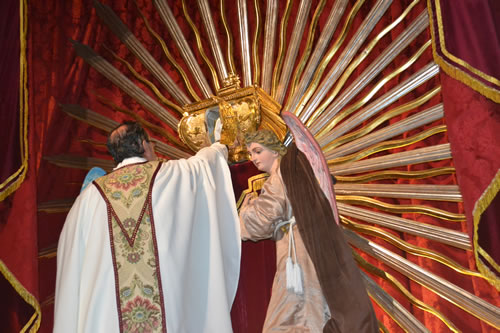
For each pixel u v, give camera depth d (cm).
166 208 171
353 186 216
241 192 219
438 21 196
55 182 247
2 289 224
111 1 271
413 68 219
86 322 155
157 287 161
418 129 211
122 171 179
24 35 242
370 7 232
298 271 179
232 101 223
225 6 259
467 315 192
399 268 202
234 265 184
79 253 170
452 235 196
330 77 227
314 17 237
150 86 257
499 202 178
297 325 175
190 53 255
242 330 210
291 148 194
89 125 256
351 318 164
